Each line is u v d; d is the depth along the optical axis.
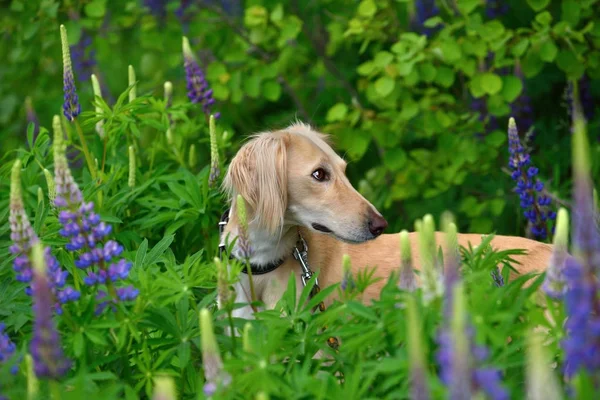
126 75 12.28
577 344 3.32
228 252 5.32
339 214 6.21
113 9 11.06
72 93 6.93
